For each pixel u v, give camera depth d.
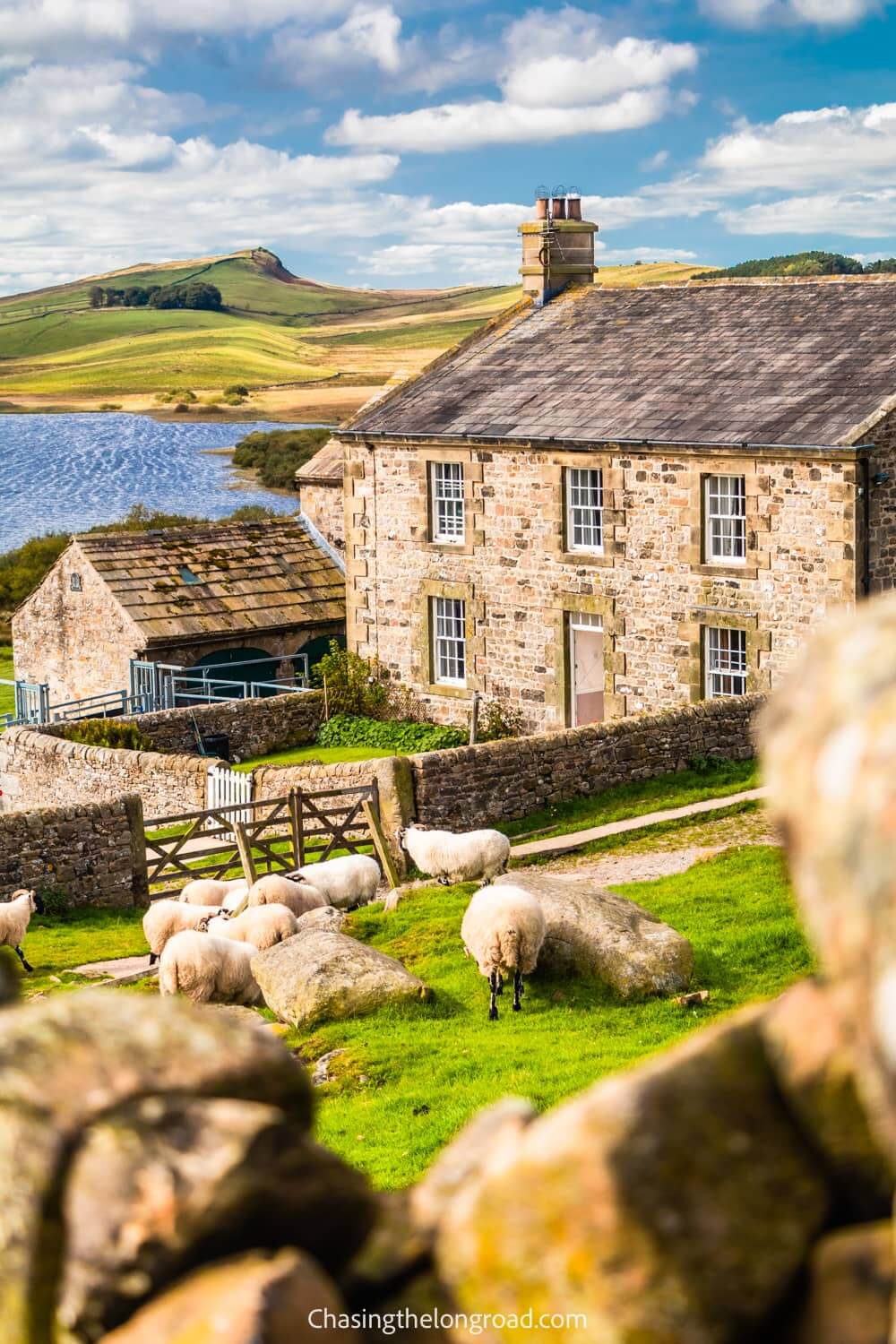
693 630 30.36
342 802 26.30
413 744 34.56
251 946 16.41
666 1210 2.47
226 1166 2.76
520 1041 14.14
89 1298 2.76
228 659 39.41
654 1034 14.01
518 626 33.84
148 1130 2.83
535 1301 2.54
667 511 30.45
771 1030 2.61
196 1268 2.78
